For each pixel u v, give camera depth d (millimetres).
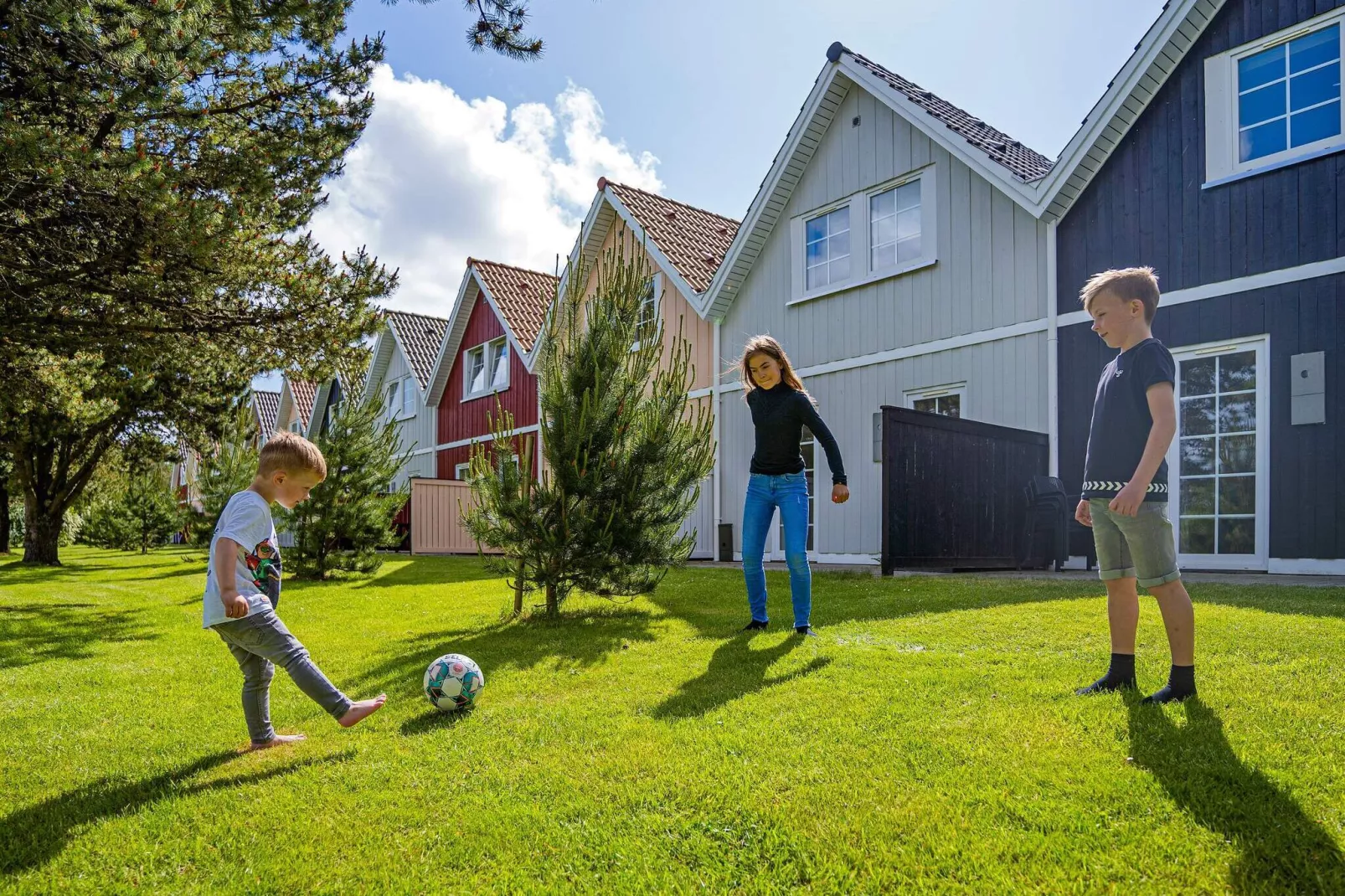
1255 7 7426
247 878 1852
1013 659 3600
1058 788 2102
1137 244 8086
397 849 1969
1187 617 2801
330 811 2225
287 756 2744
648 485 6129
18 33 5656
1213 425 7617
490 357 19906
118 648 5293
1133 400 2914
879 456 10328
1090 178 8445
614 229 15633
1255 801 1949
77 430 18531
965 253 9508
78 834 2119
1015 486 8508
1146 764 2223
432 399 21875
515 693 3531
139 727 3195
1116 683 2994
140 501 28047
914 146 10109
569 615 6125
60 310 7676
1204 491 7648
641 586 6168
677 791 2219
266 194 7246
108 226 6723
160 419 18938
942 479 7773
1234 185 7484
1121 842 1809
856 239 10750
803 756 2438
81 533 37312
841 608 5574
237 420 18047
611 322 6180
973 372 9375
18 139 5449
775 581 7863
